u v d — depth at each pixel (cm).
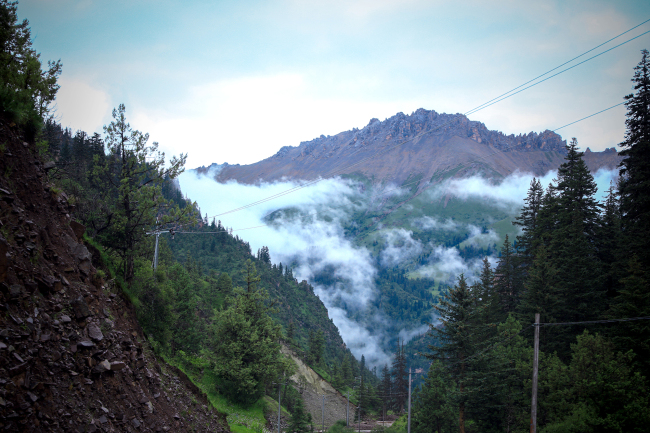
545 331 4075
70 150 8025
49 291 1238
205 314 9019
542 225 5588
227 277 11544
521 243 6125
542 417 3203
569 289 4103
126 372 1505
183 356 4491
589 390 2542
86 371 1245
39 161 1534
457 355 3894
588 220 4875
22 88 1564
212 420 2303
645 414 2283
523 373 3406
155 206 2820
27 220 1291
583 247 4216
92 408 1205
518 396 3578
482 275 6269
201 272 13700
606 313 3512
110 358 1412
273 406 6831
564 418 2752
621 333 3072
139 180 2833
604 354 2744
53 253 1360
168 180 2966
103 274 1788
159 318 2819
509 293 6094
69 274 1404
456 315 3947
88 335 1327
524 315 4481
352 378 13725
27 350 1039
